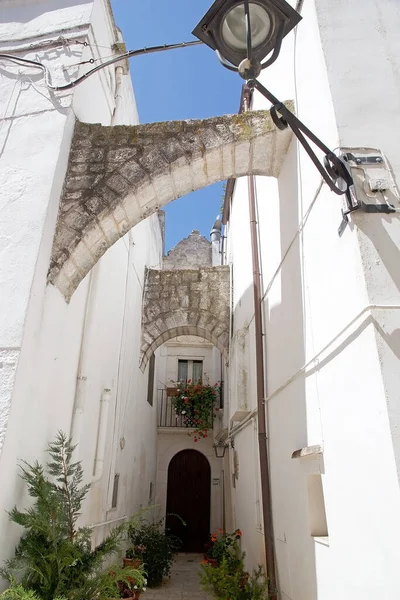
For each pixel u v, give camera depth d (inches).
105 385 207.5
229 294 332.2
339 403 96.2
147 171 151.4
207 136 155.2
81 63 158.6
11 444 106.0
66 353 150.8
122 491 246.1
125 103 246.7
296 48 142.7
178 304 332.8
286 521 141.9
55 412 138.8
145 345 321.4
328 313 106.0
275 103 94.0
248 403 224.1
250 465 218.4
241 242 283.9
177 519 421.4
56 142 145.7
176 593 248.2
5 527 101.7
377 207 91.7
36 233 129.9
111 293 222.7
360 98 106.3
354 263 90.0
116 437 227.6
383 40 114.4
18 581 103.0
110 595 108.4
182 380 459.5
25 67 162.6
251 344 228.7
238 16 88.7
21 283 122.3
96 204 146.3
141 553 255.9
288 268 150.4
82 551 111.9
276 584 152.6
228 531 346.6
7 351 113.0
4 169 142.4
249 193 232.4
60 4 173.5
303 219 131.9
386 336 80.4
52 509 105.6
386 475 73.4
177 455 443.2
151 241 392.8
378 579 74.2
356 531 84.1
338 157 98.2
